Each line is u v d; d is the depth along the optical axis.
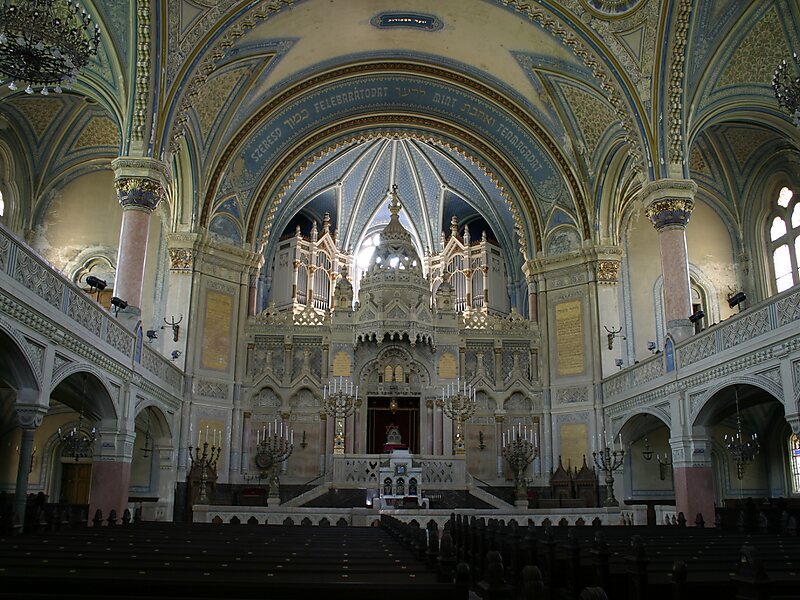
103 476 18.78
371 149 35.31
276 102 27.61
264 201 29.50
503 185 30.83
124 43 20.30
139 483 24.97
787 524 15.50
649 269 30.02
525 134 29.28
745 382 17.62
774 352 16.33
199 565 7.01
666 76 21.53
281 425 27.70
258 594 5.48
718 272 28.70
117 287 20.14
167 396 23.69
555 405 28.48
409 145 35.28
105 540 10.42
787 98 14.74
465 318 29.83
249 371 28.02
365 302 28.81
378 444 28.33
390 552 9.00
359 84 29.17
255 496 25.36
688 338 20.56
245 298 28.33
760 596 4.90
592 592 3.83
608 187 28.34
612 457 25.94
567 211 29.52
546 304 29.64
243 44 23.77
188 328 25.92
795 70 21.05
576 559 8.04
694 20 20.66
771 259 27.73
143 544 9.84
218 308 27.31
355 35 26.56
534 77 26.72
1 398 23.53
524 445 27.70
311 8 23.98
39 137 25.83
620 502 25.92
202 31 21.20
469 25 25.53
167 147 21.19
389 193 37.12
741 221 28.61
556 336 29.11
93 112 25.45
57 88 14.84
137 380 20.34
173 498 24.12
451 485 25.91
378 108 30.48
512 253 35.34
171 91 21.11
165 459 24.33
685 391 20.67
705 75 21.78
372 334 28.09
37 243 26.75
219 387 26.80
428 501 23.97
